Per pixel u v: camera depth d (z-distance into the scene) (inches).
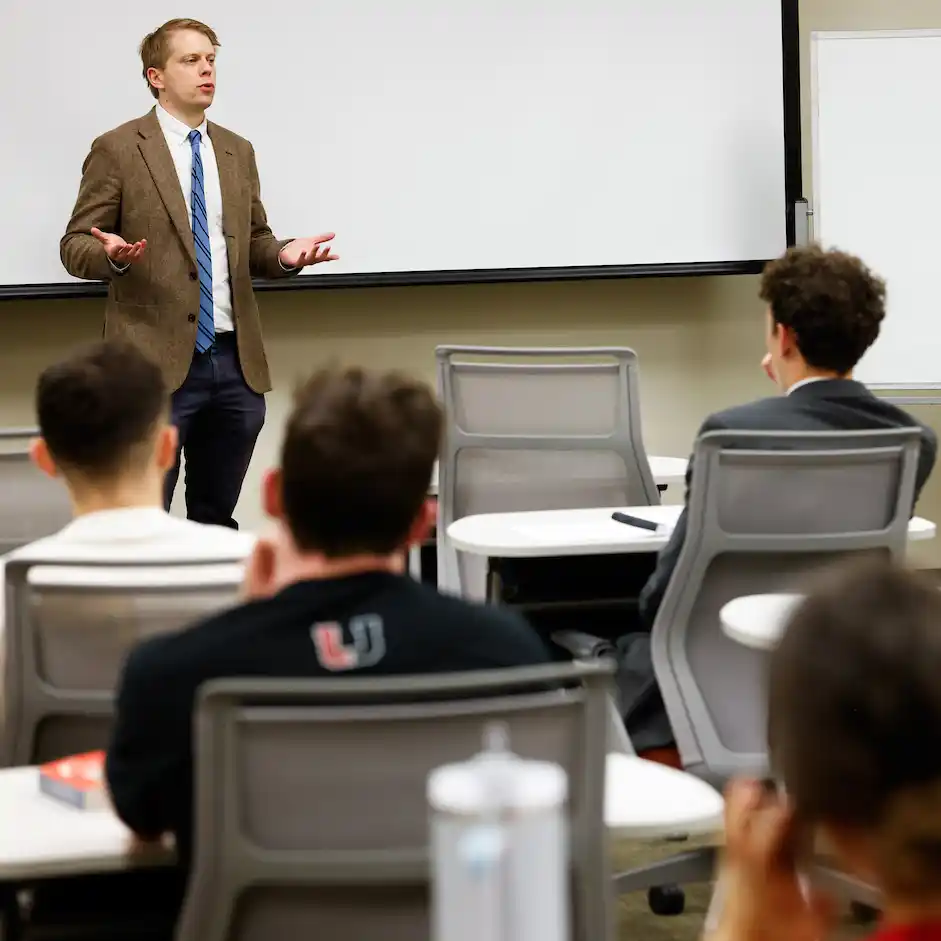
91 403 79.4
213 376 197.6
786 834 30.8
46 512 129.4
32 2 234.1
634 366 159.8
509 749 55.3
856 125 246.5
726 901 32.0
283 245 198.4
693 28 245.4
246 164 200.2
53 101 235.5
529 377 159.2
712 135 247.3
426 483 59.8
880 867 27.4
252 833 54.2
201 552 78.3
